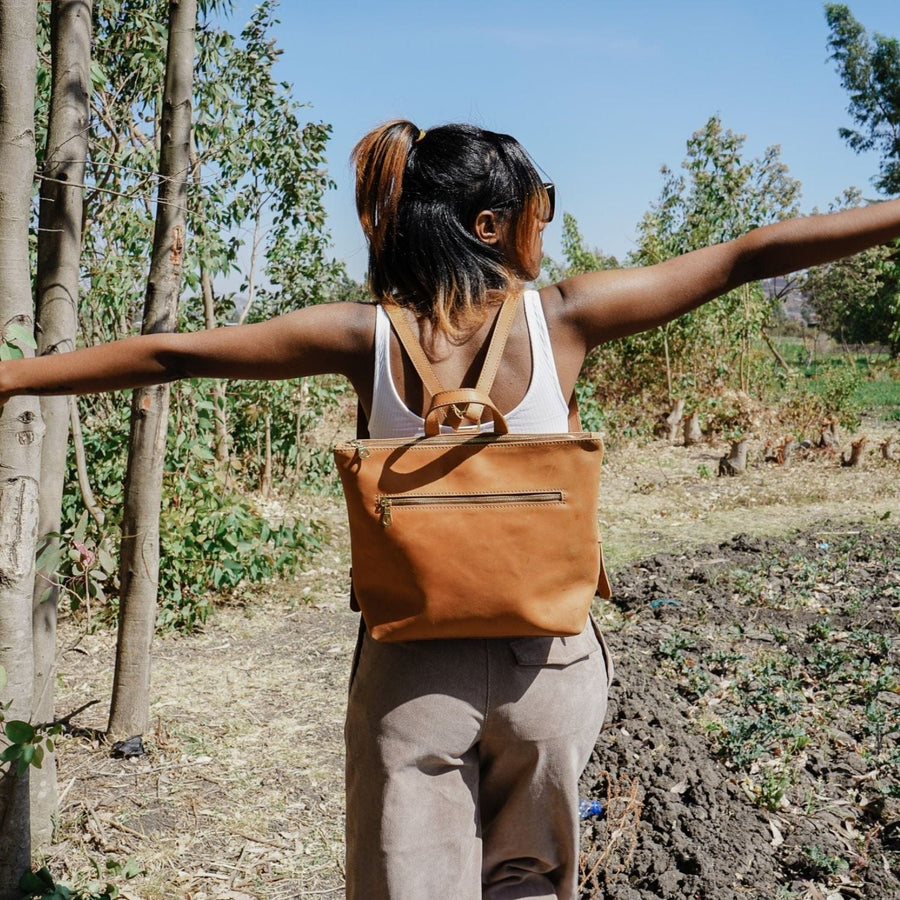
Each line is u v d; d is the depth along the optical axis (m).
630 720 4.07
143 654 4.05
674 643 5.27
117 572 5.58
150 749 3.96
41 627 3.14
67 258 3.16
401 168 1.63
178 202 3.83
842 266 25.52
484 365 1.58
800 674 4.85
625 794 3.45
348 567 7.21
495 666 1.60
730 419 13.81
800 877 3.00
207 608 5.67
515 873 1.79
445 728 1.60
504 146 1.69
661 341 14.69
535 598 1.57
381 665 1.64
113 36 6.93
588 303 1.61
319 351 1.62
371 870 1.62
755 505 9.52
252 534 5.92
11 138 2.35
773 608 6.06
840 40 37.44
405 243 1.62
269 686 4.78
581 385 12.62
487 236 1.66
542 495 1.56
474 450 1.57
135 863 2.98
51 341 3.15
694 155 15.28
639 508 9.37
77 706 4.48
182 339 1.60
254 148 8.12
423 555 1.56
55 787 3.24
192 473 6.04
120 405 6.98
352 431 12.48
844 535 8.09
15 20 2.33
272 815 3.46
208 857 3.15
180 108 3.79
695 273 1.60
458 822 1.63
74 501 5.75
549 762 1.65
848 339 28.25
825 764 3.77
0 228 2.36
